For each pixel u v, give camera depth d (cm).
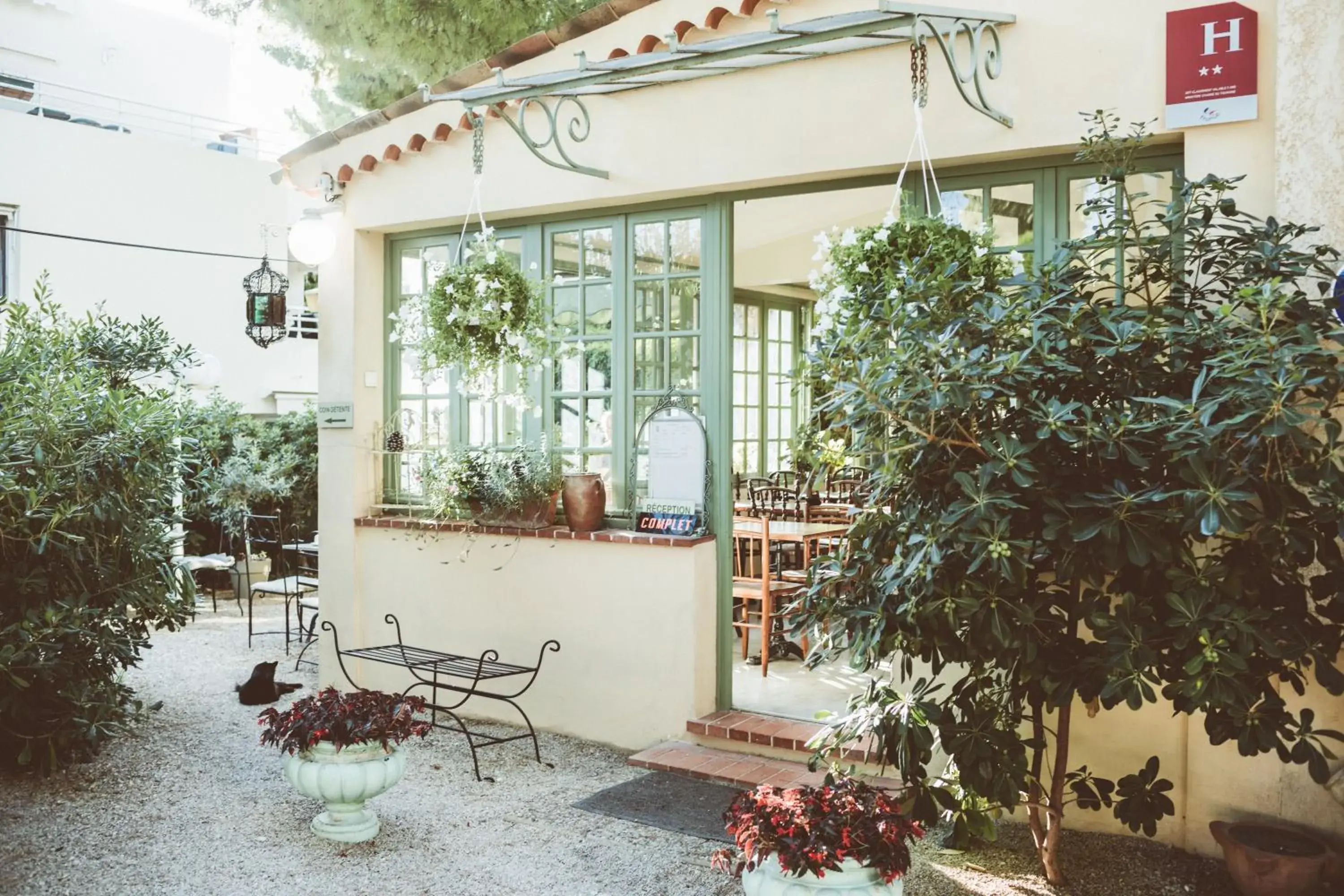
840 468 407
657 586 559
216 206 1212
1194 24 417
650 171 562
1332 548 331
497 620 618
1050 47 450
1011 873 402
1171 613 338
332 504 688
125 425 557
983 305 359
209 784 519
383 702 455
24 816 475
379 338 693
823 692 621
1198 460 306
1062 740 386
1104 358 354
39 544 513
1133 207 449
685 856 422
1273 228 366
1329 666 318
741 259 910
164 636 889
